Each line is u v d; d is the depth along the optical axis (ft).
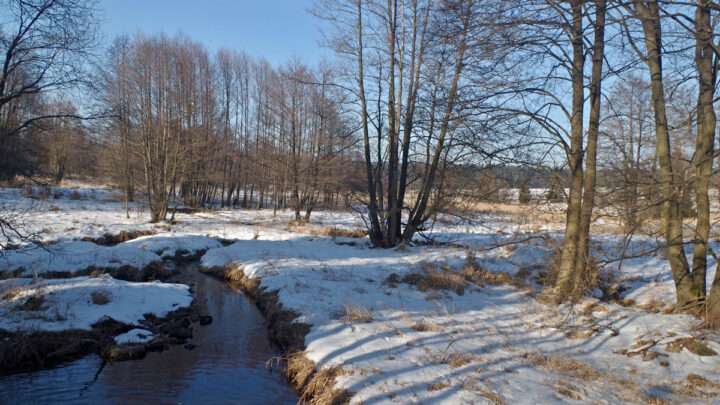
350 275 45.60
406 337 28.25
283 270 48.24
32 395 24.45
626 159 28.30
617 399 20.47
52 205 90.53
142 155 91.97
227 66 144.66
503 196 52.21
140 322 35.32
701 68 29.43
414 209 65.62
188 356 30.14
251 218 104.01
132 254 56.29
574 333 29.35
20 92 35.99
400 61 62.44
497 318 33.01
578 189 36.04
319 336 28.89
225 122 133.90
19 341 29.04
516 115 33.71
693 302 30.91
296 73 102.27
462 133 48.80
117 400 23.89
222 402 23.71
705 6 20.70
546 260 47.32
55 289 38.19
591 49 32.96
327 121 95.86
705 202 30.63
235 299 44.62
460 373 22.98
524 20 29.50
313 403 22.50
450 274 43.34
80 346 30.63
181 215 103.14
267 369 28.04
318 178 96.12
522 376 22.82
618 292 40.37
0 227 40.50
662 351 25.45
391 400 20.25
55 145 82.07
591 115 34.01
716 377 22.39
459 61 45.16
